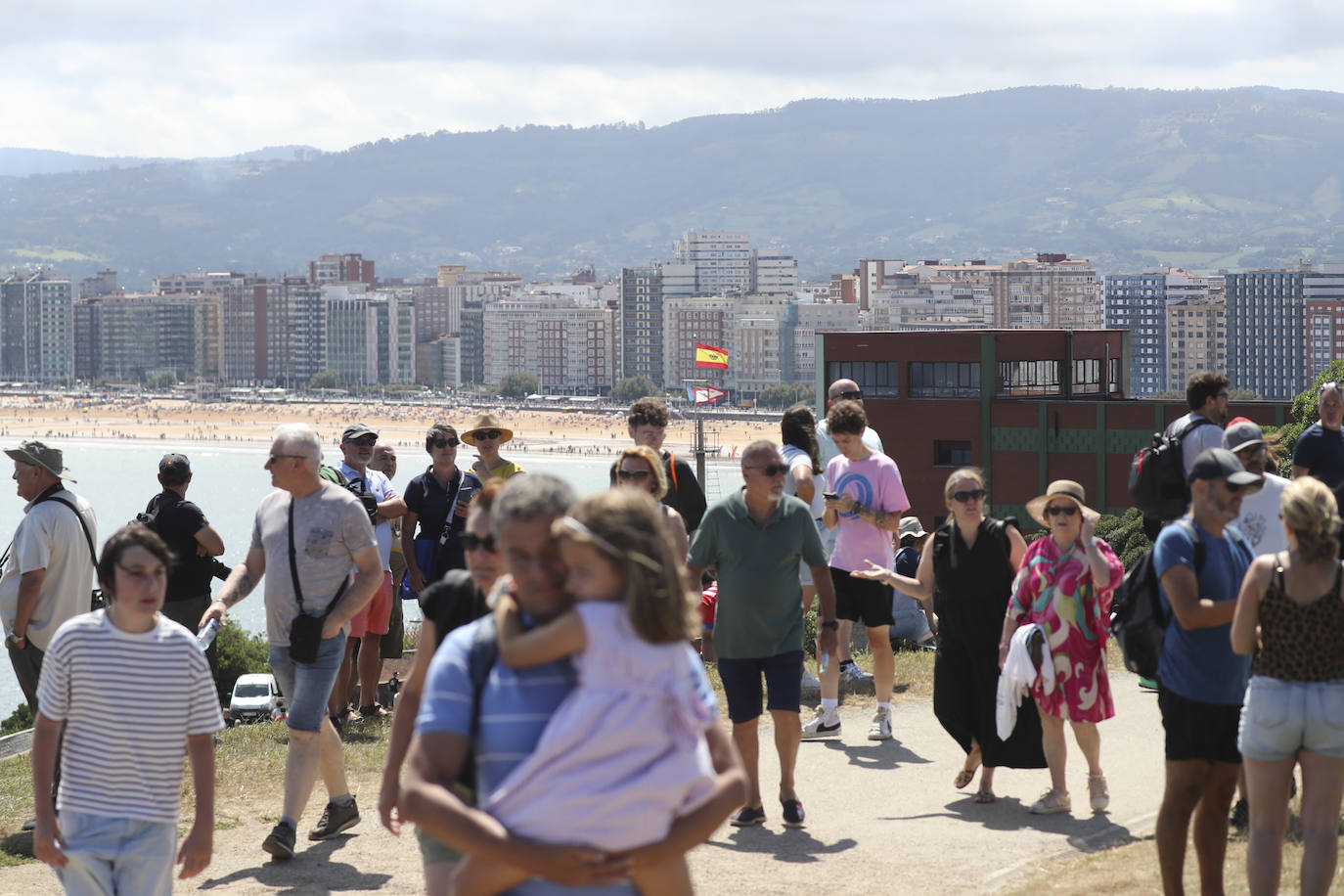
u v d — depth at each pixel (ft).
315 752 52.26
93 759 38.22
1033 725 57.57
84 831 38.11
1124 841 52.16
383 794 36.09
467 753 26.50
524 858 24.95
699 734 26.25
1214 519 42.47
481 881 25.88
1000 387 266.77
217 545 69.67
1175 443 55.77
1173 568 41.88
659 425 65.67
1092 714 55.57
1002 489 262.26
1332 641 38.75
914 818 56.39
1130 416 252.01
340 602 51.57
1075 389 283.18
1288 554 39.32
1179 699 42.29
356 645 80.28
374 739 73.10
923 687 82.23
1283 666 39.14
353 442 74.84
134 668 38.27
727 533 53.88
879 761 65.82
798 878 48.24
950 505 58.70
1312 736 38.81
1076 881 46.42
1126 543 134.21
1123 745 68.18
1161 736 69.72
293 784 52.01
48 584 57.98
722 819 26.30
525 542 25.76
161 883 38.68
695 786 25.85
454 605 35.60
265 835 55.88
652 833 25.50
